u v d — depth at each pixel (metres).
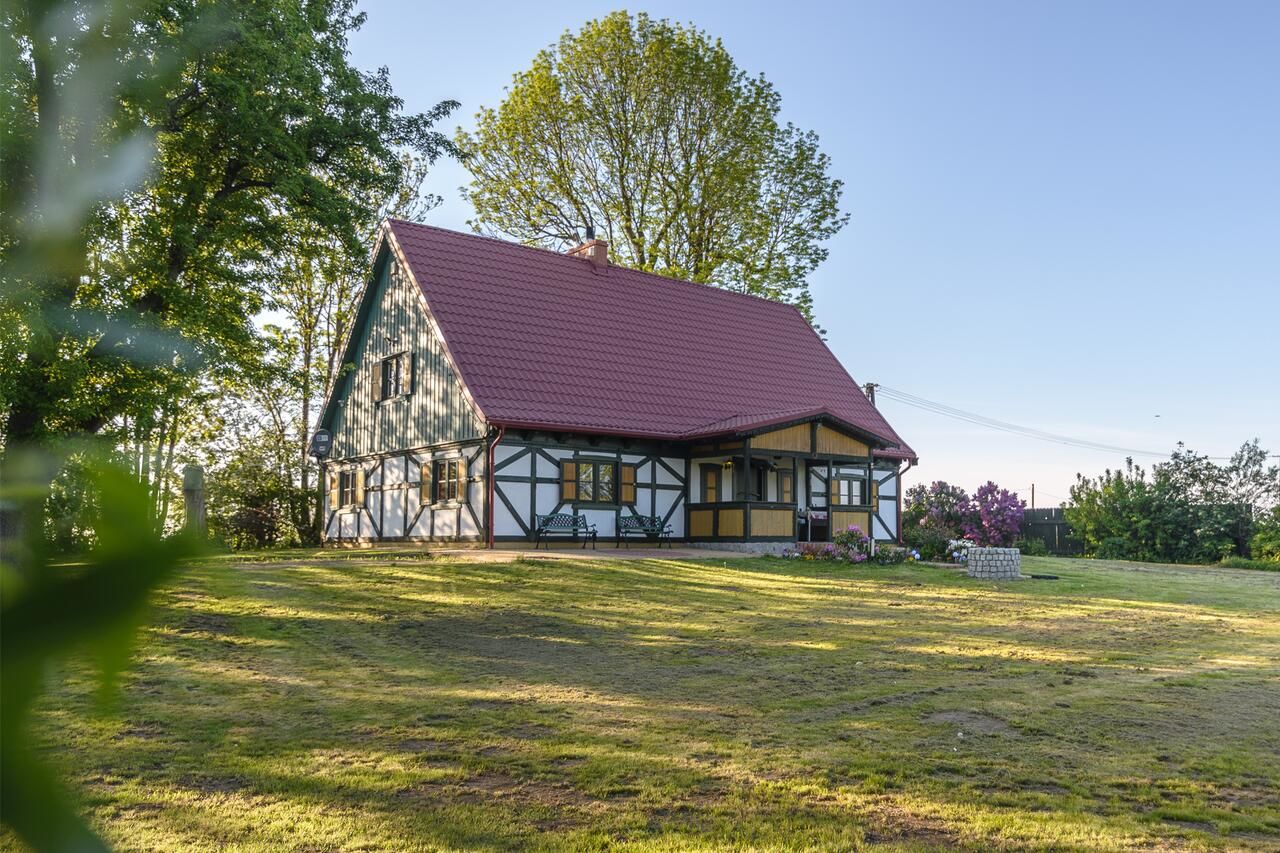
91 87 0.66
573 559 19.30
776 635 12.52
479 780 6.44
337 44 19.12
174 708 8.02
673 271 36.12
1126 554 34.50
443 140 20.42
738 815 5.86
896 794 6.28
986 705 8.72
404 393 26.56
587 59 35.31
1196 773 6.81
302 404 33.75
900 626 13.49
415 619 12.84
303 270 20.31
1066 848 5.42
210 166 15.32
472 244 27.78
